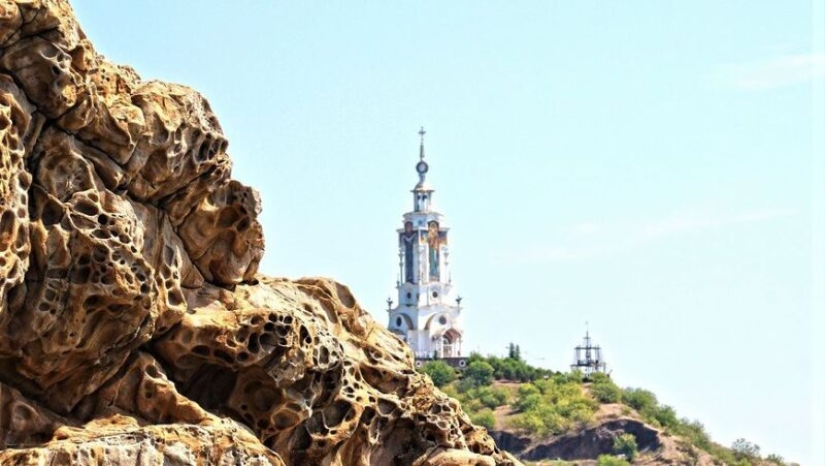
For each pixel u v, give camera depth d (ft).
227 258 297.53
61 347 261.24
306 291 326.44
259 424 290.35
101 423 272.31
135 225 270.46
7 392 261.85
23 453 249.96
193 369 286.66
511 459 344.49
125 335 268.41
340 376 302.45
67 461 251.19
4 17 248.52
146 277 265.95
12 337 258.16
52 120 261.24
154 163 277.03
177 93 281.95
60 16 257.14
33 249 256.73
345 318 330.54
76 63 261.24
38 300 257.14
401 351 337.72
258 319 285.84
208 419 277.23
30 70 255.29
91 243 259.80
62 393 270.87
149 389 277.23
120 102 272.31
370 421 313.53
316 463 301.63
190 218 290.97
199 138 283.38
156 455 259.80
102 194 267.80
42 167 260.01
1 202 247.09
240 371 287.48
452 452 323.16
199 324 283.59
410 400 326.65
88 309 261.24
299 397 292.81
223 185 292.61
